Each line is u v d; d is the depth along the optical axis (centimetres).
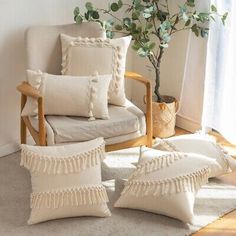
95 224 227
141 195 229
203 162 237
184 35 322
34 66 272
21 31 287
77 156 227
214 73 305
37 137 243
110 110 266
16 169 280
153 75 353
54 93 250
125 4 338
